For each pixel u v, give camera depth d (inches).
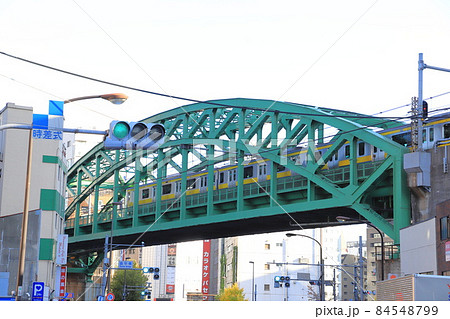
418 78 1619.1
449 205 1449.3
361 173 2068.2
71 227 3794.3
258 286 5285.4
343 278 6811.0
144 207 3161.9
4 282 1835.6
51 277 2084.2
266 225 2701.8
